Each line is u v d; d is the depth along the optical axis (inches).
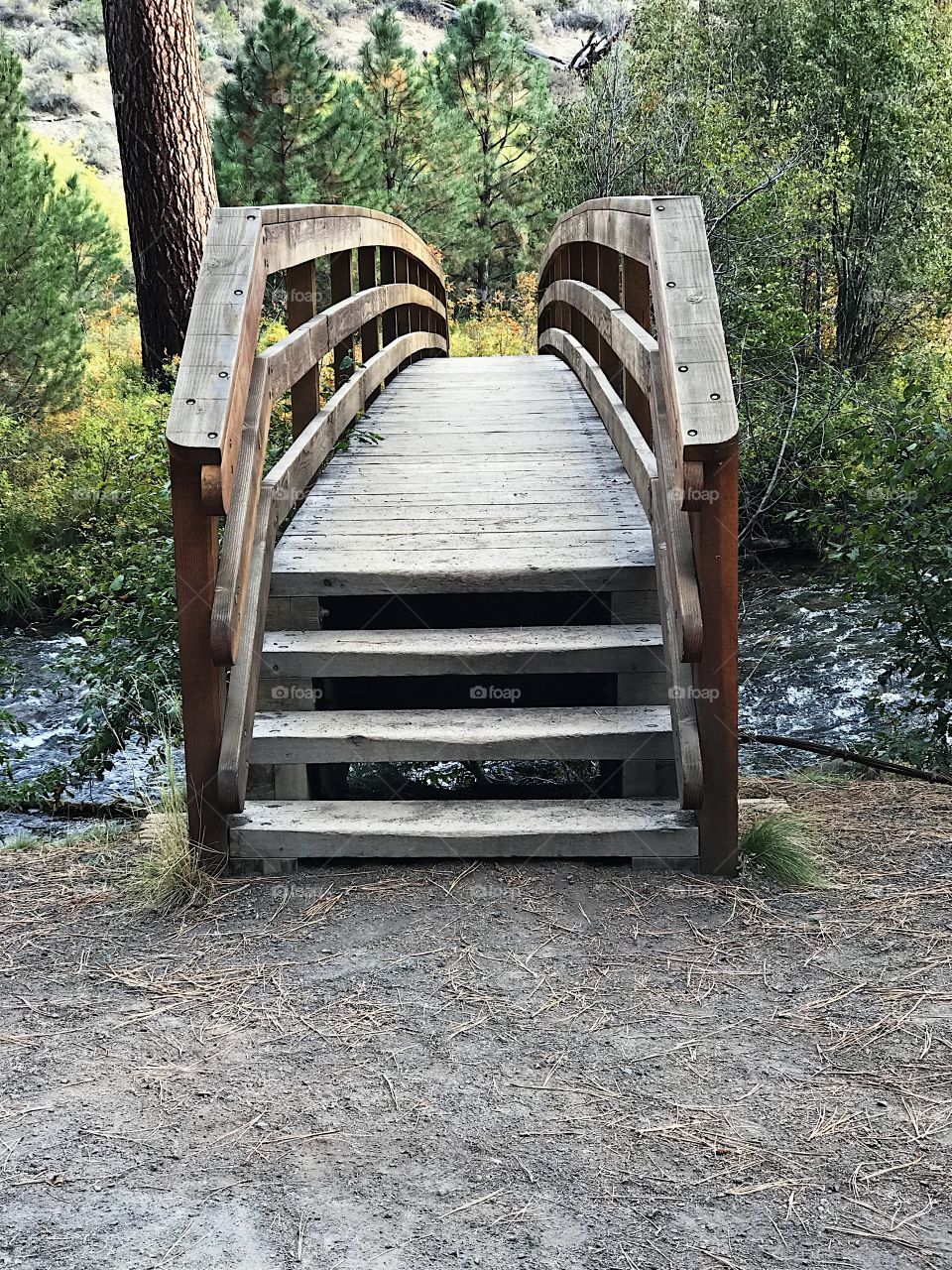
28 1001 114.1
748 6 681.6
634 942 122.4
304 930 126.6
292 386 199.2
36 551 420.5
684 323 137.1
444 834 138.7
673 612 140.3
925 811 162.2
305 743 148.4
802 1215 81.0
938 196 662.5
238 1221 81.0
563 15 1737.2
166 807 159.2
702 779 135.5
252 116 716.0
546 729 148.4
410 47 896.9
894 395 332.5
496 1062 101.3
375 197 755.4
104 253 596.1
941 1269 75.4
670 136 593.6
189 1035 107.1
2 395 512.1
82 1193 84.6
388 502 210.2
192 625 136.6
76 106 1684.3
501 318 993.5
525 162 1024.2
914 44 660.1
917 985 112.7
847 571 245.9
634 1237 78.9
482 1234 79.3
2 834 227.3
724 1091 96.3
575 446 253.9
